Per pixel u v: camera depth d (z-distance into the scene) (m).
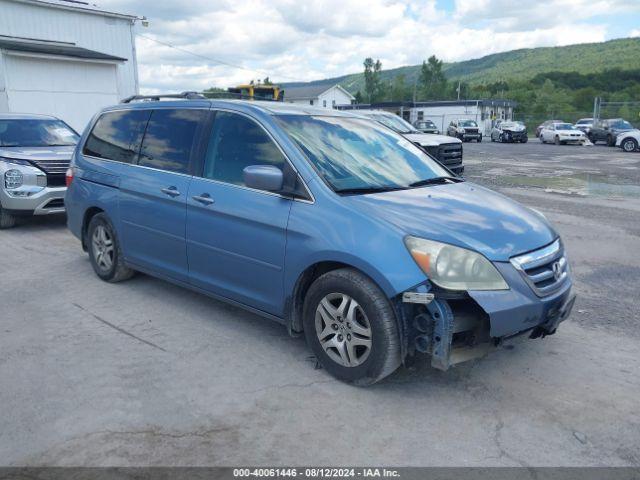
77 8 20.78
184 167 4.77
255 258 4.12
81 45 21.19
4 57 17.34
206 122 4.73
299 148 4.08
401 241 3.41
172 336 4.54
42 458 2.95
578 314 5.09
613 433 3.22
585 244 7.69
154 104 5.34
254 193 4.15
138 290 5.66
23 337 4.51
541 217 4.22
